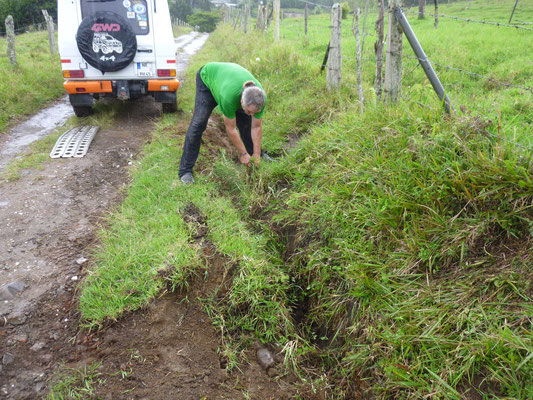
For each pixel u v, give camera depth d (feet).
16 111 24.93
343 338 9.01
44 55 43.29
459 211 8.59
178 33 116.16
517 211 7.63
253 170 14.20
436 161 9.45
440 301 7.47
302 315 10.25
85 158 16.97
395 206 9.16
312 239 10.87
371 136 11.55
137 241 10.65
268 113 20.16
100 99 27.35
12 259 10.56
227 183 14.43
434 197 8.81
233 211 12.42
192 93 27.94
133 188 13.83
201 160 15.37
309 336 9.75
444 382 6.40
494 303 6.91
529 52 29.12
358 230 9.75
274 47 28.22
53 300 9.33
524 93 17.20
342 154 12.09
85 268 10.27
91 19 19.51
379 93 14.19
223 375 8.25
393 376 7.13
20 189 14.24
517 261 7.30
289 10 167.94
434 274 8.14
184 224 11.31
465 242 8.00
